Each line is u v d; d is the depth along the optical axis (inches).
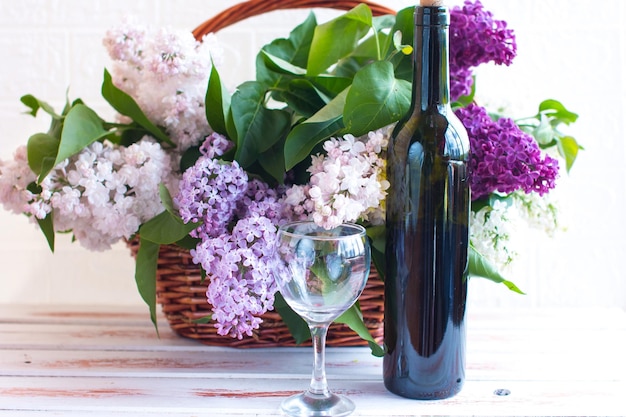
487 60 39.8
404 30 39.7
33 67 55.4
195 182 35.5
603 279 55.6
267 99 41.5
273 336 40.6
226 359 40.0
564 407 35.1
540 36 54.4
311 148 36.3
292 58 43.2
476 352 40.8
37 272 56.1
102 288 56.2
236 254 34.2
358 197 34.8
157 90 39.1
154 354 40.5
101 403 35.3
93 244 39.6
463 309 35.4
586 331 43.9
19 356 40.2
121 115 41.9
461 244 34.9
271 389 36.8
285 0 42.6
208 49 38.6
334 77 39.1
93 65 55.4
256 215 35.5
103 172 37.3
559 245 55.4
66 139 37.4
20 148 39.7
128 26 40.0
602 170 55.0
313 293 33.6
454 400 35.7
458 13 39.6
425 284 34.8
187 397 35.9
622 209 55.1
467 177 34.8
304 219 36.8
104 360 39.7
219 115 38.2
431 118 34.5
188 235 37.8
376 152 35.6
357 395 36.3
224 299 34.2
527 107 55.0
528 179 36.0
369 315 39.6
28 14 54.9
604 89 54.6
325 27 39.5
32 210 37.6
